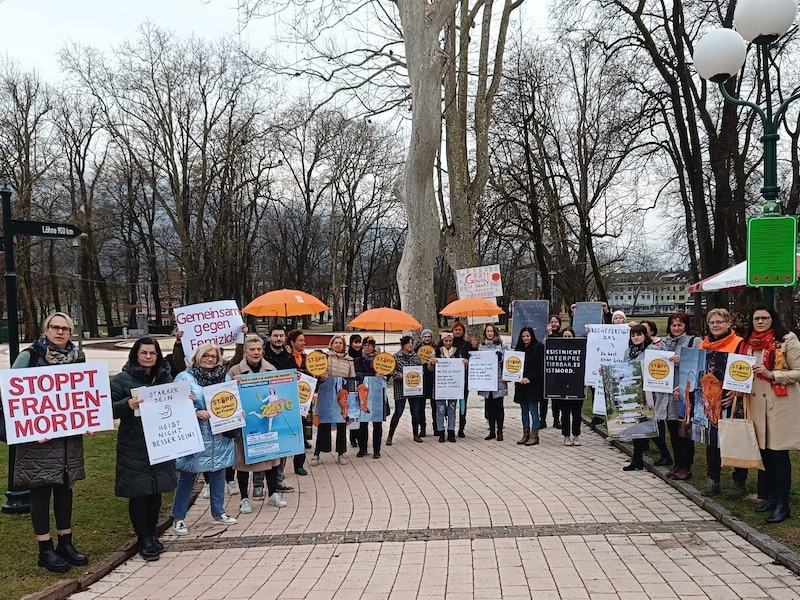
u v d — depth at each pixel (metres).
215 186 38.25
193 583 4.88
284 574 4.98
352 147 43.09
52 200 38.59
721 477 7.31
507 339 41.19
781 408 5.64
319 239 53.81
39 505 5.07
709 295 26.02
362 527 6.12
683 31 21.66
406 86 19.23
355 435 10.52
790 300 22.58
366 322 10.49
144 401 5.51
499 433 10.71
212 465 6.22
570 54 28.41
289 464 9.13
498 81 19.27
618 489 7.21
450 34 18.80
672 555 5.05
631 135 23.02
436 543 5.55
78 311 28.55
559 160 32.47
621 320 11.03
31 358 5.12
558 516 6.21
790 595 4.26
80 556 5.20
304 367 9.44
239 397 6.31
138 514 5.52
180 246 41.62
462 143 18.73
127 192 45.84
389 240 58.50
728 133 20.52
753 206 23.95
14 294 6.80
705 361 6.39
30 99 36.59
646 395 7.88
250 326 48.38
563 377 9.91
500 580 4.65
